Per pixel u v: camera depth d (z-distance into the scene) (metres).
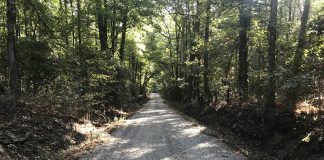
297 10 35.66
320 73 10.84
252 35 21.19
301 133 12.87
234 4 20.38
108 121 25.08
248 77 22.12
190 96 41.09
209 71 30.14
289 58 15.78
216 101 28.84
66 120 18.25
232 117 20.58
